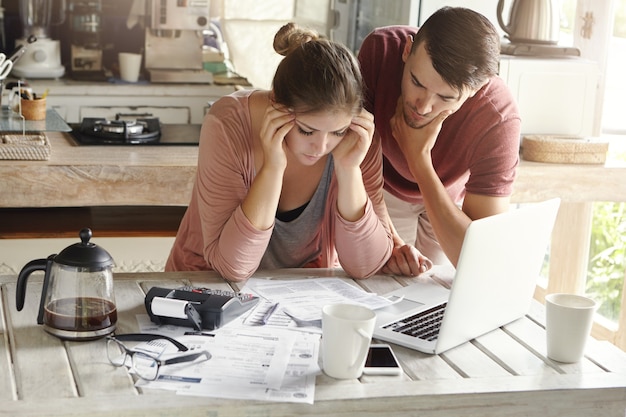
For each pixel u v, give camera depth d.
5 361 1.40
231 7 4.56
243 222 1.77
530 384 1.42
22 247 3.09
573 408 1.43
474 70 1.76
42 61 4.28
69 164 2.87
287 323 1.60
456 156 2.11
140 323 1.58
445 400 1.37
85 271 1.49
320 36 1.91
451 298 1.49
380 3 3.77
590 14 3.38
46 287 1.53
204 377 1.36
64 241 3.13
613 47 3.28
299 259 2.02
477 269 1.52
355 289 1.81
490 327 1.64
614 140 3.29
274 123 1.69
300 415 1.31
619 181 3.06
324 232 1.96
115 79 4.34
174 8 4.27
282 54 1.92
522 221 1.61
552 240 3.54
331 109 1.59
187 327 1.57
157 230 3.23
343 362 1.39
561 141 3.07
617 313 3.19
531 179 3.00
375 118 2.18
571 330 1.50
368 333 1.38
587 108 3.27
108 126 3.29
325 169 1.88
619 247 3.17
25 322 1.57
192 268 2.00
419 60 1.80
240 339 1.52
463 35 1.75
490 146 2.03
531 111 3.24
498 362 1.52
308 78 1.59
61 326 1.49
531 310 1.79
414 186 2.32
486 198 2.05
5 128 3.18
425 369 1.46
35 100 3.33
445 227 1.99
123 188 2.92
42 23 4.29
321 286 1.82
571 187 3.03
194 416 1.28
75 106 4.19
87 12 4.29
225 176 1.81
